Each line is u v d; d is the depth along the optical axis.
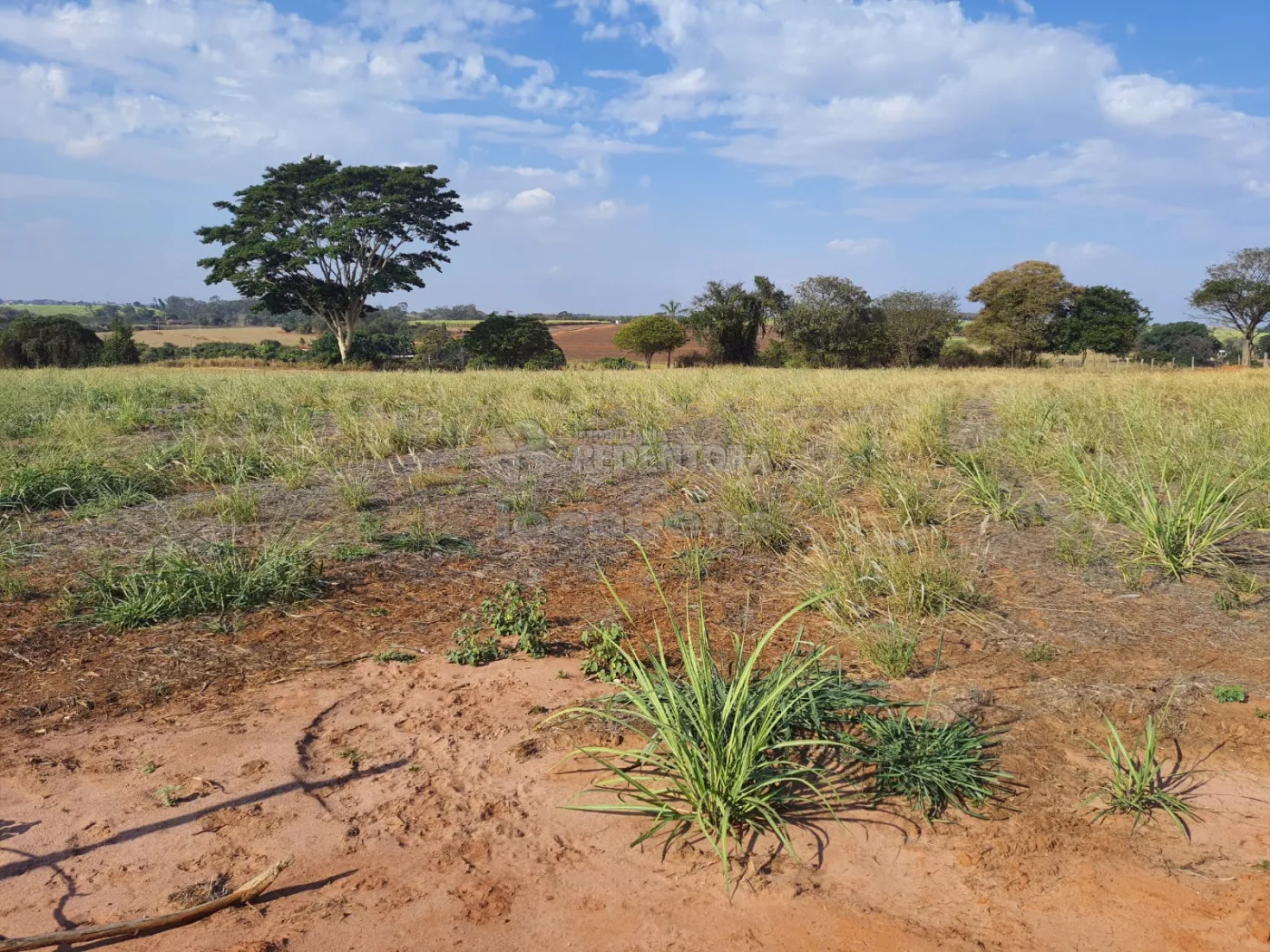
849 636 4.61
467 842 3.00
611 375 20.84
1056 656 4.36
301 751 3.57
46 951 2.46
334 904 2.69
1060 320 51.22
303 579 5.50
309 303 52.06
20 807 3.16
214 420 12.70
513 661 4.45
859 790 3.29
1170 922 2.56
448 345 52.75
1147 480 6.41
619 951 2.50
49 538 6.59
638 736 3.68
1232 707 3.79
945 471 8.35
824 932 2.56
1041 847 2.92
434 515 7.26
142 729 3.74
